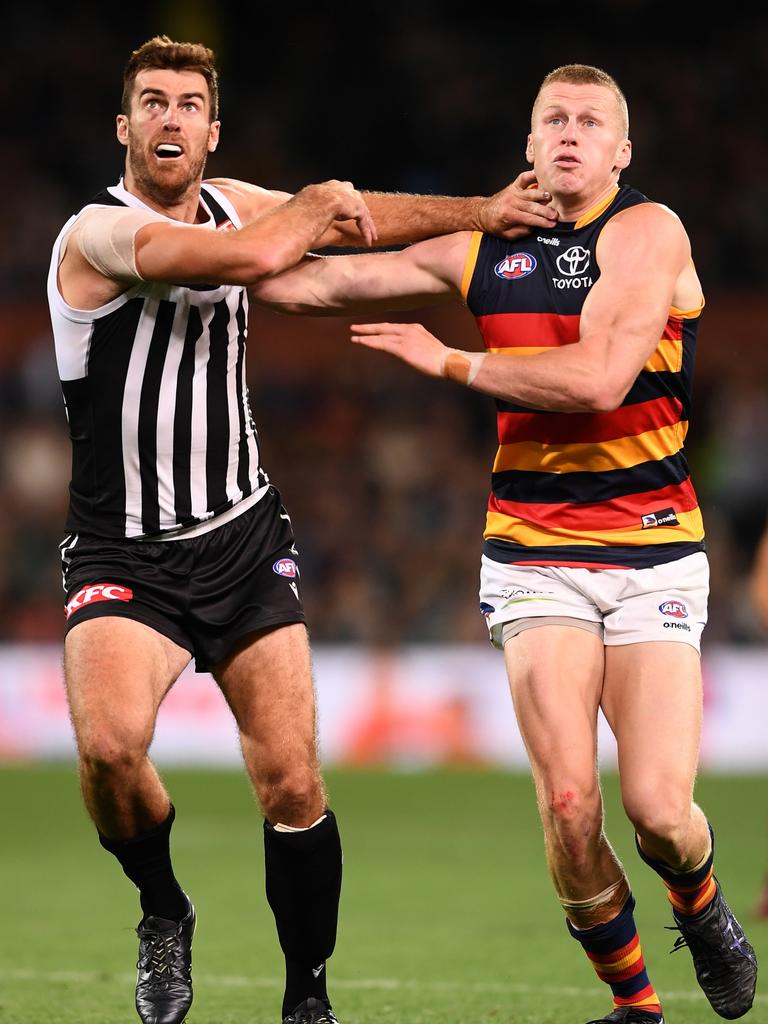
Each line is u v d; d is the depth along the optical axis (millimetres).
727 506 68250
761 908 25203
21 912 26734
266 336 72562
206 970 21062
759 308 70938
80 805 45531
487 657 56656
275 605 16422
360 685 57406
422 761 56438
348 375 74062
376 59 87062
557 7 88500
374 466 72375
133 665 15430
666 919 25625
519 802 46250
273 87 86312
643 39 87438
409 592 67125
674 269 15969
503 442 16656
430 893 28984
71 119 84250
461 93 85250
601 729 53438
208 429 16516
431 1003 18578
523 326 16484
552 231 16578
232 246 15461
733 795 46594
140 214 15898
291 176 83250
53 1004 18484
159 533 16328
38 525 69500
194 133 16438
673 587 16078
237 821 42031
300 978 16281
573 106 16391
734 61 84688
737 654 54938
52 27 87938
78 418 16578
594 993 19234
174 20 86875
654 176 79562
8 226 79188
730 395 70812
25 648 59719
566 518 16344
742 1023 17297
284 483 72062
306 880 15992
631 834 38031
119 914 26500
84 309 16188
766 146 80375
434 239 17344
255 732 16125
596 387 15344
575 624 15930
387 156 84125
